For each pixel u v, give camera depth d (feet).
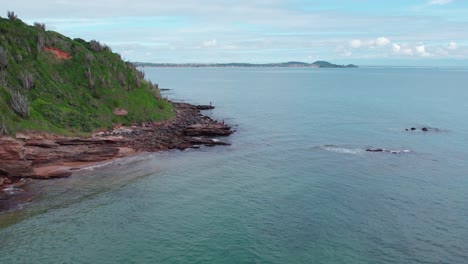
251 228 124.98
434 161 195.62
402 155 206.90
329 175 174.81
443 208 139.85
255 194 152.76
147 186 160.35
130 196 149.38
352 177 172.14
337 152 213.66
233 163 193.47
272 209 139.03
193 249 112.47
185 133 248.52
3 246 110.52
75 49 283.79
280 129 280.92
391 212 136.56
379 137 252.01
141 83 300.20
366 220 130.52
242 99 501.97
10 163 156.66
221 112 369.30
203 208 139.74
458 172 178.09
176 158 200.75
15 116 179.11
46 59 256.32
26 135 175.32
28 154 169.89
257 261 106.93
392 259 108.47
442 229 124.57
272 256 109.40
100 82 270.67
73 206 138.62
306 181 167.22
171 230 123.34
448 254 110.83
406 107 408.05
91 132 219.41
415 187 159.84
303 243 116.16
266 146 227.61
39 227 122.42
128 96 276.62
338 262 106.83
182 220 130.21
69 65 269.03
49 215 130.82
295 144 232.73
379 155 207.21
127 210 137.08
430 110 380.99
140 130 245.45
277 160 198.80
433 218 132.05
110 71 287.48
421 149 219.41
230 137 251.60
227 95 561.84
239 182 166.30
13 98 185.16
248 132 269.03
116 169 180.14
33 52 251.80
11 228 120.88
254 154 209.87
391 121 314.76
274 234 121.29
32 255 107.14
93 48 306.76
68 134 201.67
